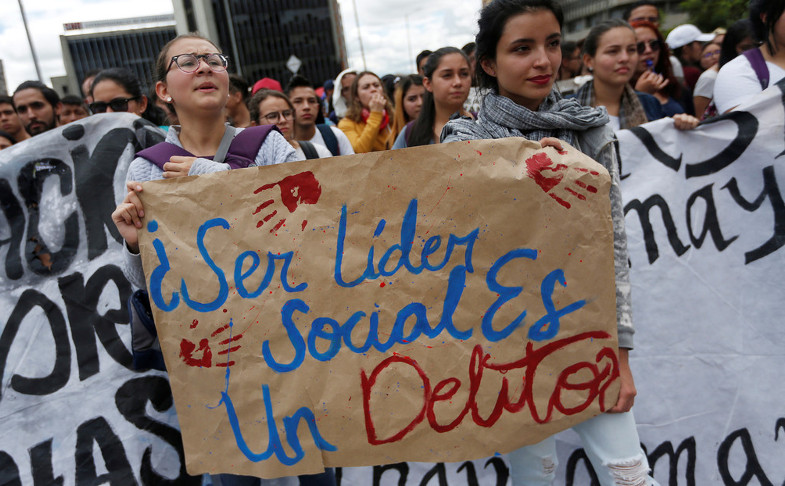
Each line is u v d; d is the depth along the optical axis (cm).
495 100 151
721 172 197
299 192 143
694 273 198
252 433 147
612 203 145
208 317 146
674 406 198
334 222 142
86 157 197
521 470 168
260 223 144
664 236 198
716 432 197
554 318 140
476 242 139
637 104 271
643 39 350
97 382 192
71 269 194
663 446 198
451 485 203
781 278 193
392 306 142
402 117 386
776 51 222
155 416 195
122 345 195
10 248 189
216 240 145
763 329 195
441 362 142
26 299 189
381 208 141
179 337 148
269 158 169
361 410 143
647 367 198
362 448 145
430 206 140
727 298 197
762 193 194
